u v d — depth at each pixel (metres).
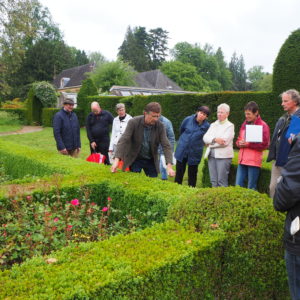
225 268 2.35
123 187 3.65
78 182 3.83
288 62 10.85
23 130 21.06
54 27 49.16
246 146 4.80
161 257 1.98
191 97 14.27
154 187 3.59
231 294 2.41
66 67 54.12
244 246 2.40
